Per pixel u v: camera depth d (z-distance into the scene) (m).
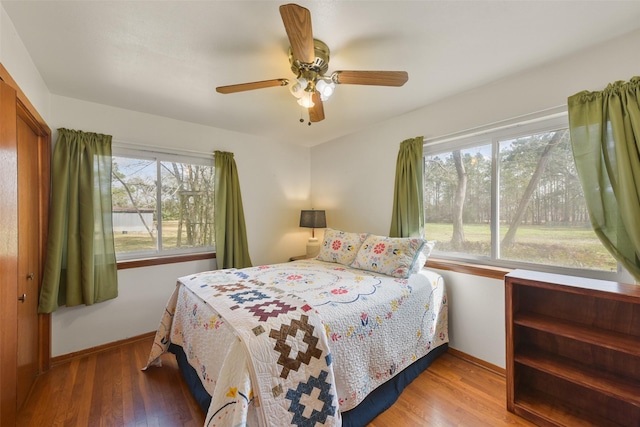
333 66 1.81
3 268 1.21
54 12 1.31
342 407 1.42
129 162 2.62
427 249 2.31
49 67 1.82
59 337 2.22
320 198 3.85
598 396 1.55
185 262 2.88
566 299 1.66
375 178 3.05
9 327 1.26
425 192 2.63
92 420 1.56
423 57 1.72
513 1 1.26
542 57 1.74
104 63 1.77
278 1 1.25
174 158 2.87
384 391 1.68
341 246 2.79
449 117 2.34
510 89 1.98
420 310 1.98
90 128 2.37
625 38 1.53
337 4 1.27
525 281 1.59
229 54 1.67
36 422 1.54
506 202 2.11
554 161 1.87
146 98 2.32
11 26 1.38
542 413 1.55
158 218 2.78
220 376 1.16
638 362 1.44
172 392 1.82
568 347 1.66
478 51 1.67
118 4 1.26
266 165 3.55
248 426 1.14
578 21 1.41
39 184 2.08
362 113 2.68
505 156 2.10
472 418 1.58
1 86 1.19
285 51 1.64
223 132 3.17
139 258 2.68
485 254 2.22
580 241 1.76
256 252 3.46
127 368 2.11
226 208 3.11
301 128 3.16
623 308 1.48
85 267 2.25
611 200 1.57
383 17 1.36
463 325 2.24
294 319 1.36
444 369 2.07
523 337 1.82
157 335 2.07
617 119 1.51
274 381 1.17
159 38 1.52
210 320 1.51
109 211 2.42
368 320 1.60
